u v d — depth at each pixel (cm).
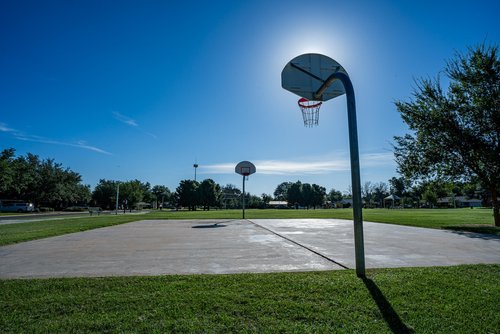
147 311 355
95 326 316
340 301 384
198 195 7581
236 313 351
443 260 647
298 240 995
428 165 1730
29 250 809
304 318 339
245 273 526
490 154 1493
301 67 739
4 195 6631
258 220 2164
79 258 686
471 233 1209
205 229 1447
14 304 376
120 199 7438
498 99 1520
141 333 303
